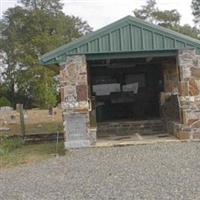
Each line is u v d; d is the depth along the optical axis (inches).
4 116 1062.4
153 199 272.5
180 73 542.0
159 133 634.2
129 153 472.4
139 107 754.8
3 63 2217.0
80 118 532.7
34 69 1755.7
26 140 658.8
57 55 532.7
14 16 2118.6
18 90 2117.4
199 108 537.6
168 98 645.3
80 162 441.1
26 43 1961.1
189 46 538.6
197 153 446.0
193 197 271.7
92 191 307.7
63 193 307.4
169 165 390.3
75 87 533.6
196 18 1926.7
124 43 529.3
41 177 374.6
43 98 1713.8
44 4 2069.4
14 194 315.3
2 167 447.8
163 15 1955.0
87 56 538.3
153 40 531.5
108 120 710.5
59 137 658.8
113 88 752.3
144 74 753.0
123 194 292.2
